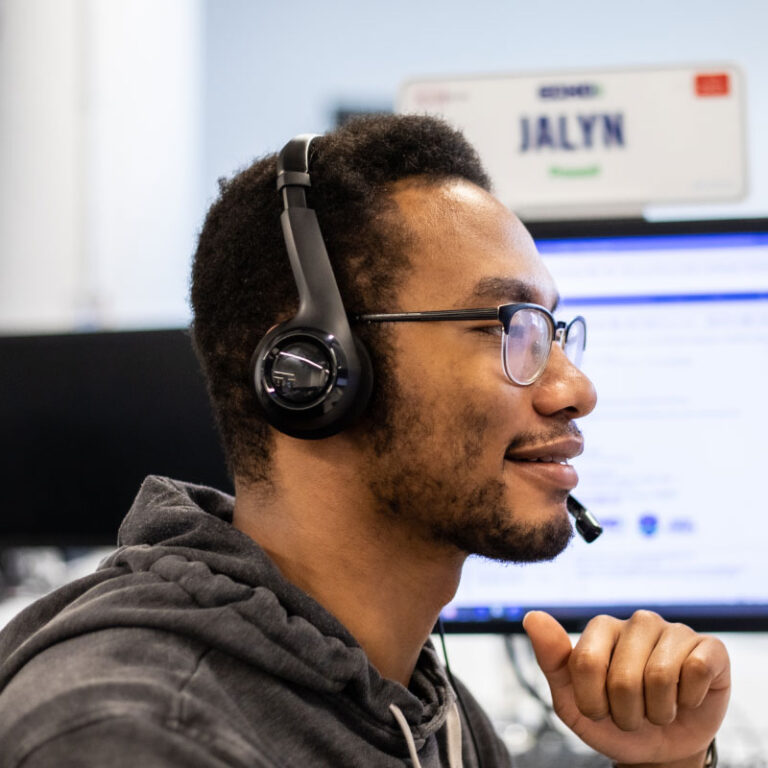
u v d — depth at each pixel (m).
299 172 0.63
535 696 1.03
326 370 0.58
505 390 0.62
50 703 0.48
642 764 0.75
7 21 2.24
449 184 0.66
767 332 0.92
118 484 1.02
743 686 1.08
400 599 0.64
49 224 2.26
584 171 1.02
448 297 0.62
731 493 0.92
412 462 0.61
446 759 0.70
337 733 0.57
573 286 0.94
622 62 2.35
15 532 1.03
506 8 2.39
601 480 0.93
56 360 1.03
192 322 0.71
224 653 0.55
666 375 0.93
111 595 0.57
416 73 2.43
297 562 0.63
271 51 2.46
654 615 0.74
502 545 0.61
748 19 2.29
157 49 2.31
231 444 0.66
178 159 2.33
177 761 0.47
